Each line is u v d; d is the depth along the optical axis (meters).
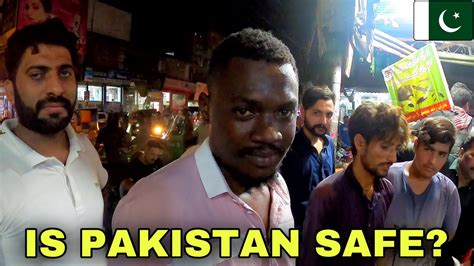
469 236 2.29
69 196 1.52
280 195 1.19
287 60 0.92
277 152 0.93
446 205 1.98
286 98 0.89
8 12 3.43
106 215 1.94
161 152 3.59
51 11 3.54
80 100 5.38
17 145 1.46
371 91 10.82
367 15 4.05
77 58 1.60
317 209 1.70
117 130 4.16
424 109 3.65
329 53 3.66
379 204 1.77
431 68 3.62
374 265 1.74
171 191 0.98
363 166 1.70
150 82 6.37
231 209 1.00
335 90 3.68
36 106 1.46
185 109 5.69
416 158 1.86
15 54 1.46
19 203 1.39
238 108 0.89
